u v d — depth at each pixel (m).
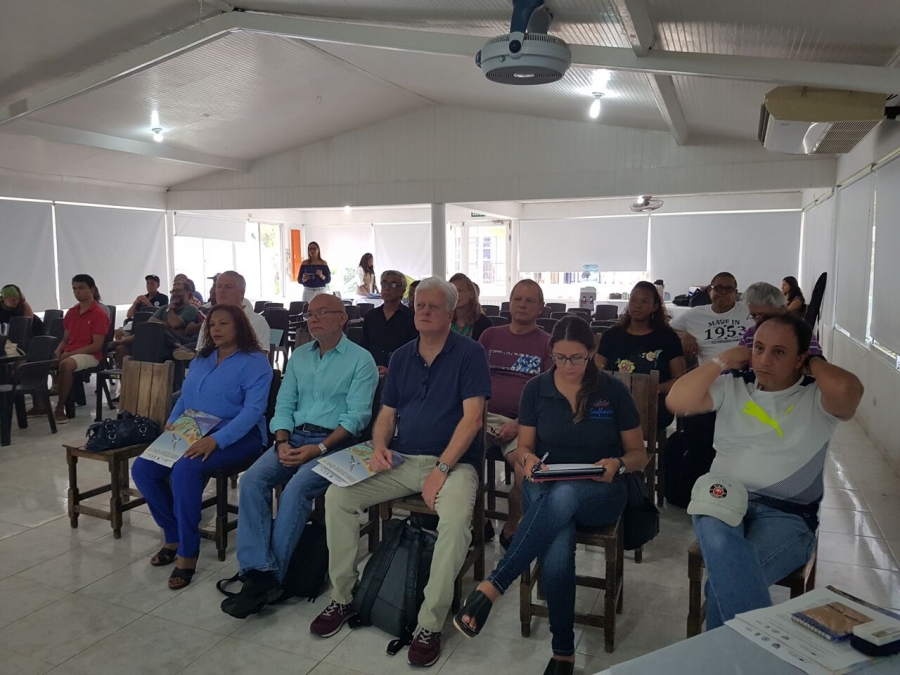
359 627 2.27
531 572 2.28
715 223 9.61
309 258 8.07
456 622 1.92
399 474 2.38
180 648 2.14
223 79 6.01
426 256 11.34
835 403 1.81
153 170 8.35
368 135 8.23
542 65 3.33
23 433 4.80
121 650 2.13
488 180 7.75
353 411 2.67
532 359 3.09
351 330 4.32
